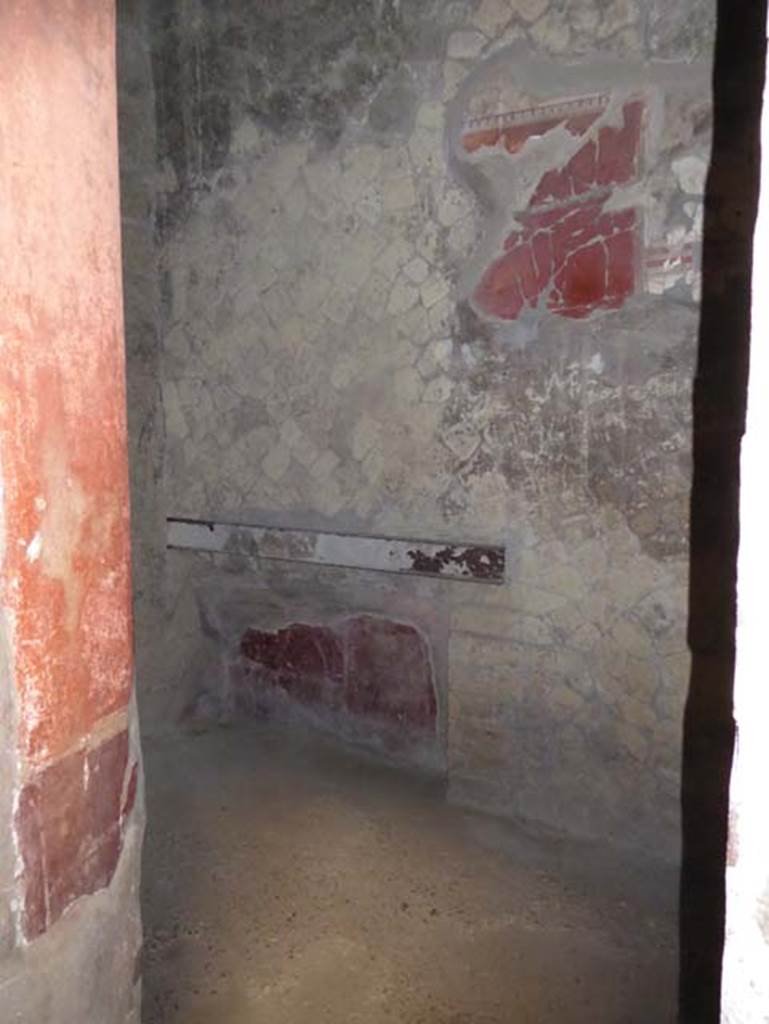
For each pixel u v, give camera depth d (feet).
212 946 6.43
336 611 9.64
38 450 3.33
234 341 9.86
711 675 7.17
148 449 10.37
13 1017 3.38
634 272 7.23
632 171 7.14
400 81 8.35
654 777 7.54
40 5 3.22
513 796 8.35
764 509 2.00
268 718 10.45
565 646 7.92
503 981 6.06
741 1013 2.15
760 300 1.98
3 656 3.24
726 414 6.93
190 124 9.86
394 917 6.80
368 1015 5.72
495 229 7.95
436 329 8.41
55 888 3.55
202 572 10.52
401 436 8.77
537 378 7.84
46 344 3.34
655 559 7.37
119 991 4.02
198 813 8.42
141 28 9.92
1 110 3.06
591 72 7.25
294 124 9.12
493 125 7.82
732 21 6.61
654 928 6.63
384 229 8.64
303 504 9.57
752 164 6.64
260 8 9.14
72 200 3.44
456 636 8.56
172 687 10.69
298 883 7.25
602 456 7.55
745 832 2.10
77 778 3.64
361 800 8.68
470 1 7.81
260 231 9.52
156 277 10.34
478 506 8.33
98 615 3.71
